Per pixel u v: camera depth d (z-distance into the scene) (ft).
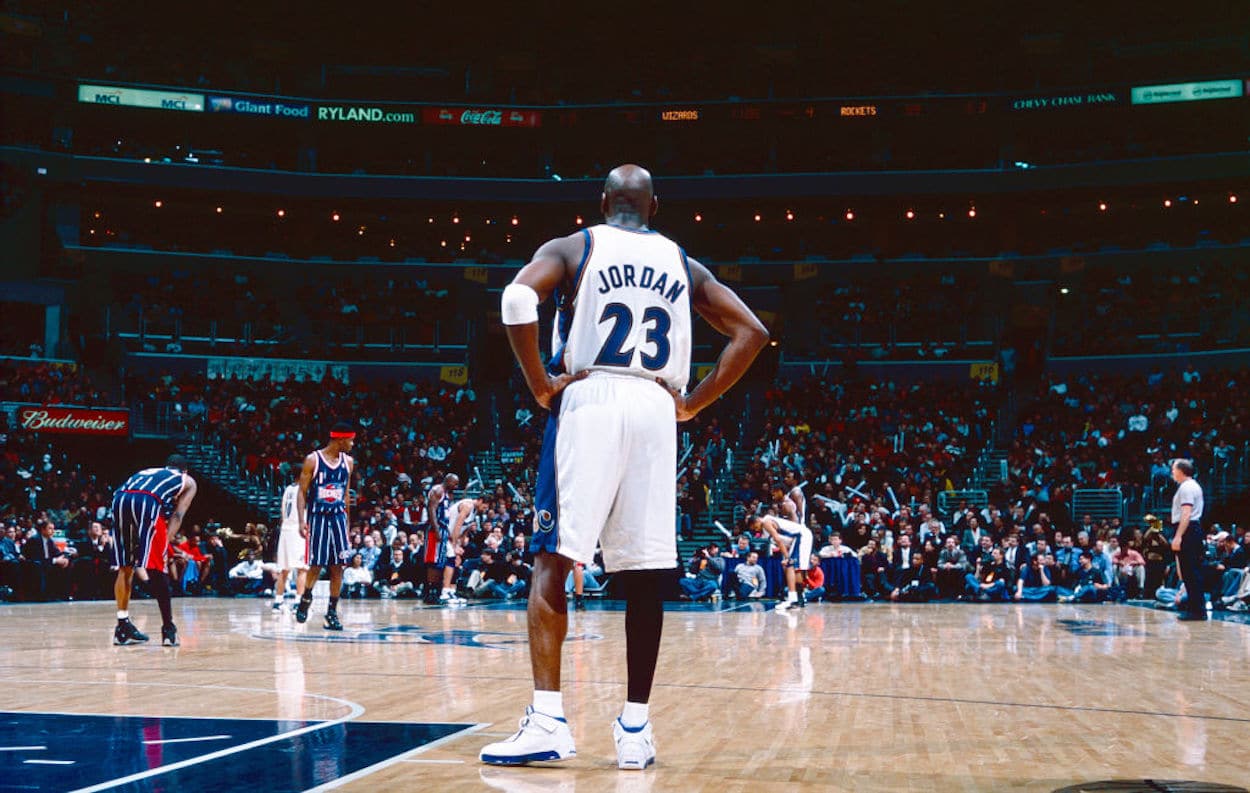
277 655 26.37
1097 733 14.74
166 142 118.42
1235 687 20.40
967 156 121.70
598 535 12.45
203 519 86.84
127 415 88.22
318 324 115.85
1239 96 105.60
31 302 107.24
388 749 13.00
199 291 112.78
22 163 105.60
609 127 117.39
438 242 123.44
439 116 115.96
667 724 15.56
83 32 116.78
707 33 127.34
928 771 11.84
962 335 113.80
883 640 32.63
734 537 71.26
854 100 113.91
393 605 54.44
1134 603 58.80
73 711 16.37
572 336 12.87
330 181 113.60
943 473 84.53
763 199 115.14
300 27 124.06
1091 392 97.50
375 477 88.43
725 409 99.45
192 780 10.98
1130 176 108.17
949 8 122.42
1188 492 42.29
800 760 12.57
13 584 59.36
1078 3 119.44
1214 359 102.37
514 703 17.40
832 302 117.39
